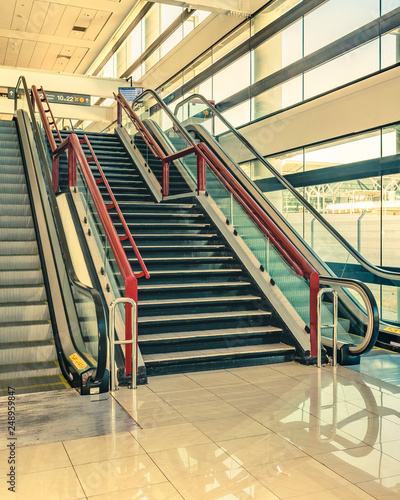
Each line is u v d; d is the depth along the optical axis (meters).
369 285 6.51
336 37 7.96
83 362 4.23
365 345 4.84
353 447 3.06
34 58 17.56
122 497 2.48
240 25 10.99
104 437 3.20
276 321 5.45
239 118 10.97
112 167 9.22
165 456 2.93
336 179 7.82
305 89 8.68
